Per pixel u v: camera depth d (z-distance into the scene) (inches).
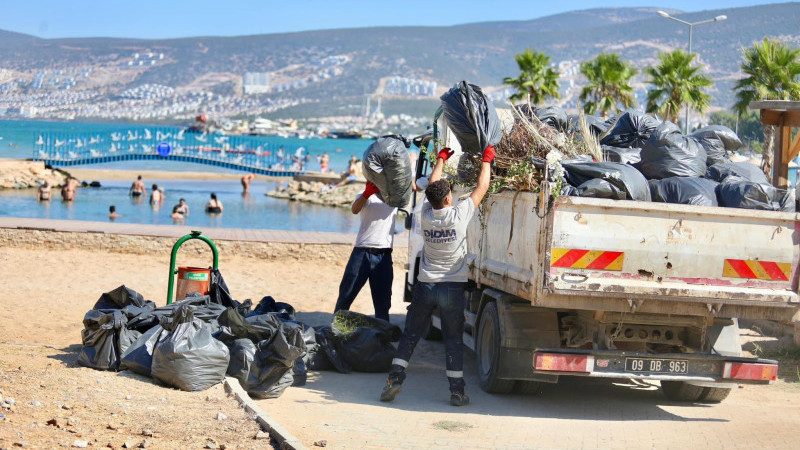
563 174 280.8
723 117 4803.2
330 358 344.5
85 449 198.8
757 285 274.8
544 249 263.0
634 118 360.8
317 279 617.3
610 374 276.5
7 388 245.0
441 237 292.2
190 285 348.5
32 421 215.5
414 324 298.8
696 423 282.8
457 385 295.6
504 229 303.6
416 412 282.8
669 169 301.3
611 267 265.6
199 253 680.4
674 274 269.3
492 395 319.6
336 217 1331.2
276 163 2423.7
